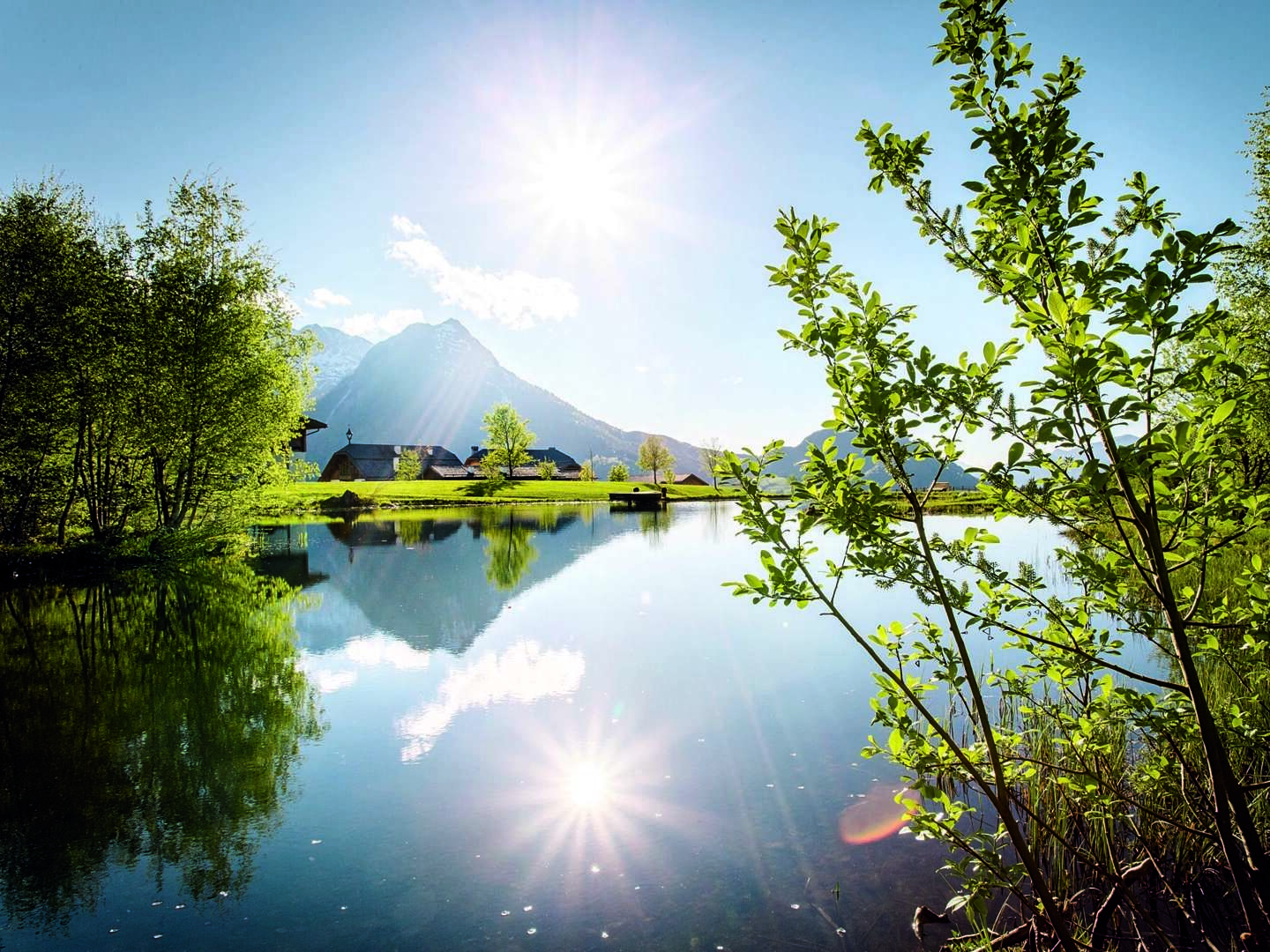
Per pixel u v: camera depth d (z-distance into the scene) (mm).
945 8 3199
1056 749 6387
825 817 6562
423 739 8805
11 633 14516
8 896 5559
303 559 26906
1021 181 2938
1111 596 3426
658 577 22281
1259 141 20109
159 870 5926
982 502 3307
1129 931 4547
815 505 3428
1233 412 2850
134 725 9297
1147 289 2613
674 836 6316
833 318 3469
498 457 111500
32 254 23344
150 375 24359
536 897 5441
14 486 24734
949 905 3785
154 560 23750
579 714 9609
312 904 5406
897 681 3602
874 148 3533
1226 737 3865
